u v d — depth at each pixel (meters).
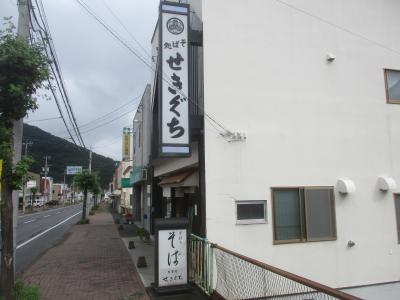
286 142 9.34
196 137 9.24
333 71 10.02
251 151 9.02
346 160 9.83
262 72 9.34
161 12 8.88
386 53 10.66
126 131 35.50
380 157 10.20
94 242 16.94
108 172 96.88
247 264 6.33
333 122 9.84
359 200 9.80
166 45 8.83
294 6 9.83
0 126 6.74
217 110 8.88
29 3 7.95
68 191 124.12
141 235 17.45
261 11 9.52
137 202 30.41
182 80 8.83
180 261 8.07
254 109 9.17
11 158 6.68
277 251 8.90
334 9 10.23
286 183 9.20
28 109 7.05
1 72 6.71
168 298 7.68
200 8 9.30
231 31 9.21
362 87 10.26
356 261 9.52
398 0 11.00
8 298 6.36
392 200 10.14
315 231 9.29
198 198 9.70
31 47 7.03
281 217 9.12
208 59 8.96
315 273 9.12
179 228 8.17
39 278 9.74
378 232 9.84
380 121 10.34
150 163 16.70
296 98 9.57
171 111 8.69
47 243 17.84
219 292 7.46
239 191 8.79
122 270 10.55
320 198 9.47
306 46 9.83
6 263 6.46
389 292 9.70
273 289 5.83
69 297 7.95
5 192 6.57
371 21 10.60
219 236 8.52
